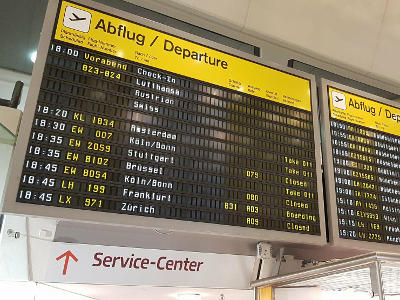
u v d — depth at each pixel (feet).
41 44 5.43
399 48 9.41
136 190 5.26
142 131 5.61
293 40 8.50
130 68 5.88
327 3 8.38
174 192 5.49
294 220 6.25
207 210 5.63
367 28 8.95
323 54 8.84
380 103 8.20
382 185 7.33
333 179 6.89
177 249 6.20
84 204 4.93
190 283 6.23
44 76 5.29
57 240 5.64
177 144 5.78
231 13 7.83
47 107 5.16
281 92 7.10
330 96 7.67
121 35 6.01
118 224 5.02
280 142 6.68
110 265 5.78
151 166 5.48
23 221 5.63
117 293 8.02
